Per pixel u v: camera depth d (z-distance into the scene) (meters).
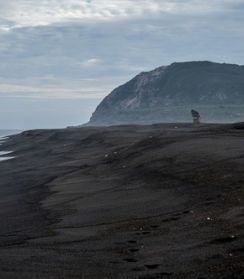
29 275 14.03
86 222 22.28
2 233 22.19
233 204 20.27
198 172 28.03
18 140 114.19
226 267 13.38
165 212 21.92
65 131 107.31
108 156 46.81
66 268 14.70
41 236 20.08
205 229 17.58
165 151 37.47
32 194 34.09
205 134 47.06
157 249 16.11
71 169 44.94
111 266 14.74
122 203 25.19
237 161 28.50
